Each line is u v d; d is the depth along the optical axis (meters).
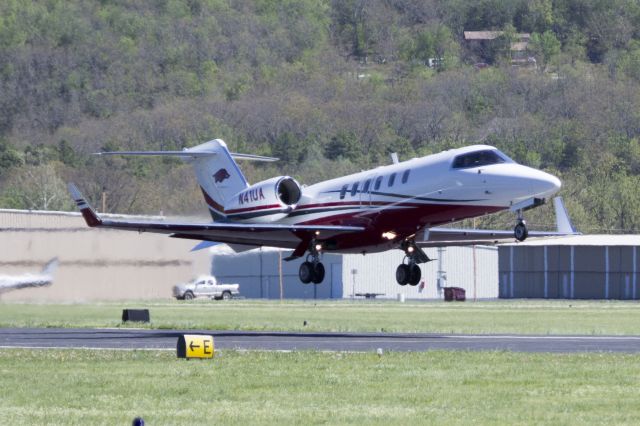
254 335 120.50
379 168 122.00
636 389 71.44
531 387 72.31
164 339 112.62
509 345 105.19
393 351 95.44
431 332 128.12
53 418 61.69
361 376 77.38
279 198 128.50
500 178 108.06
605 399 67.56
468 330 131.88
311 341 109.62
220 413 63.00
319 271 126.25
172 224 119.75
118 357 90.38
